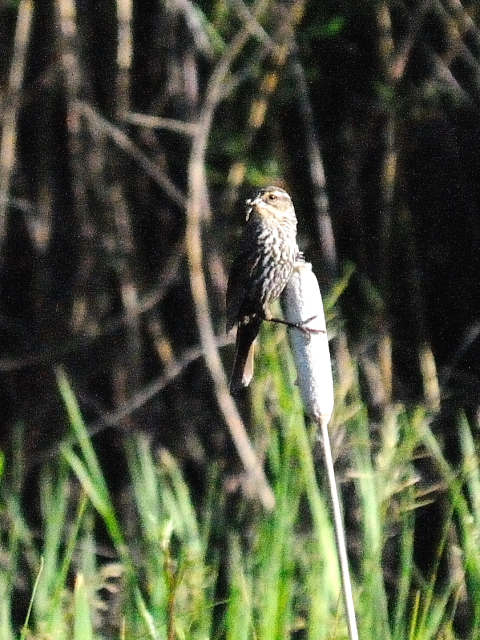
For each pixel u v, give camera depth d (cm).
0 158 1341
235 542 762
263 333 918
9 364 1371
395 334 1420
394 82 1308
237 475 1314
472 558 723
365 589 689
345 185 1395
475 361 1430
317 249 1383
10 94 1280
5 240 1468
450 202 1438
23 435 1412
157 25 1346
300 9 1237
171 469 863
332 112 1397
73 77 1280
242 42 1209
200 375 1403
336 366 1275
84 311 1385
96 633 946
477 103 1365
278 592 670
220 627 718
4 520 1134
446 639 716
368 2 1319
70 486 1326
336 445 997
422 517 1221
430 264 1445
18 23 1264
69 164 1422
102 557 1273
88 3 1348
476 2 1328
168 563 613
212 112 1282
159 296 1301
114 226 1355
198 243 1228
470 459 773
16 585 1158
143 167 1374
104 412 1403
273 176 1319
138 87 1386
